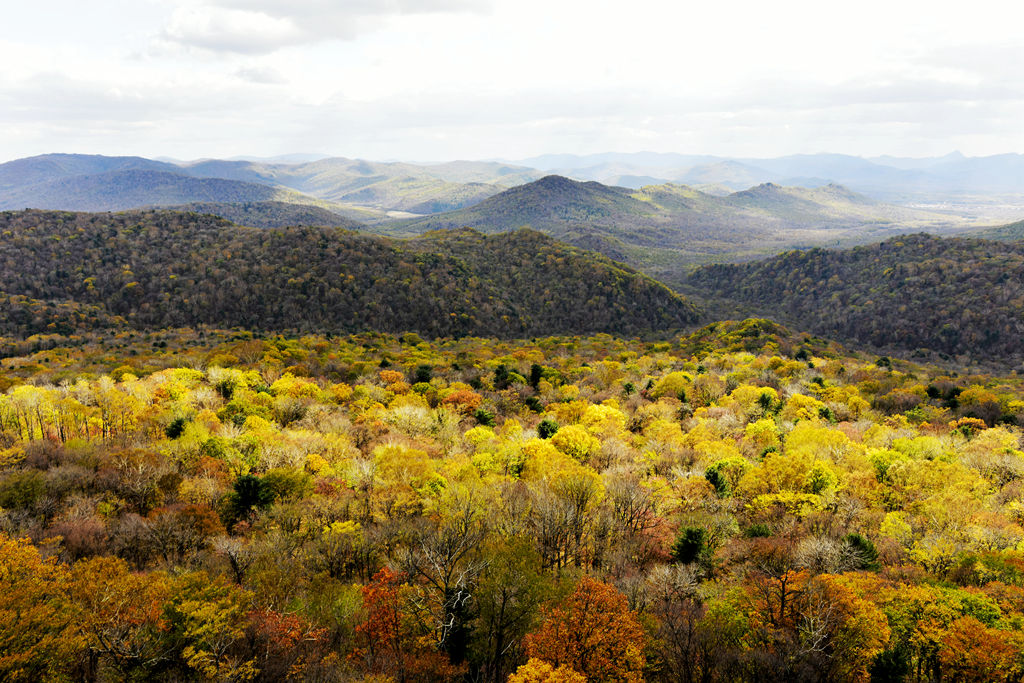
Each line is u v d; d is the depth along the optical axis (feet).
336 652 107.45
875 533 163.73
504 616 109.70
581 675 88.53
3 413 227.61
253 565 128.47
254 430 241.55
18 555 112.06
